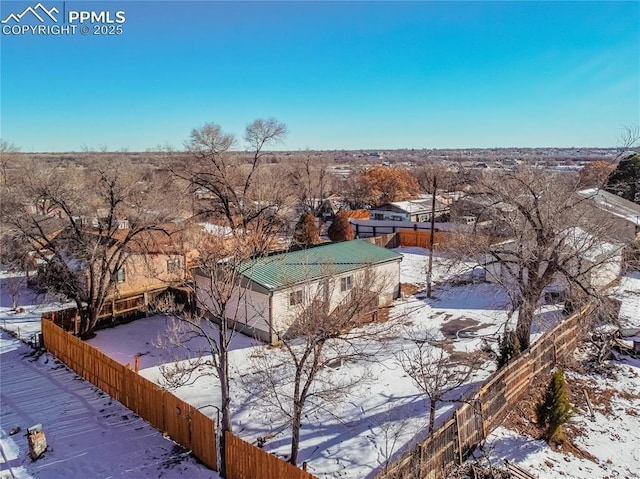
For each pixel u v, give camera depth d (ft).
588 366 59.41
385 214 159.43
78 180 105.91
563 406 42.04
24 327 73.61
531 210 54.95
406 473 32.50
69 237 67.77
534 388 52.60
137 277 79.46
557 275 55.72
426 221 157.58
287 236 119.14
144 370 57.82
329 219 188.65
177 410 42.16
